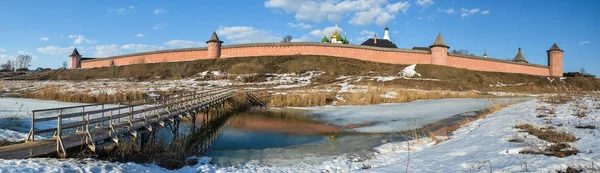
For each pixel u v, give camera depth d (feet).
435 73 182.19
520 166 21.53
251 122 66.03
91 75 219.00
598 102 64.69
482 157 25.73
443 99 113.70
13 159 24.09
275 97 100.48
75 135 31.68
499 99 111.24
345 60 203.72
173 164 30.91
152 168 27.73
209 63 207.62
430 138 42.24
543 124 39.09
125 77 201.05
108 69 224.33
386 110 83.61
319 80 169.99
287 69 191.21
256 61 204.13
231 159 35.73
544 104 66.28
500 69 218.18
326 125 61.46
